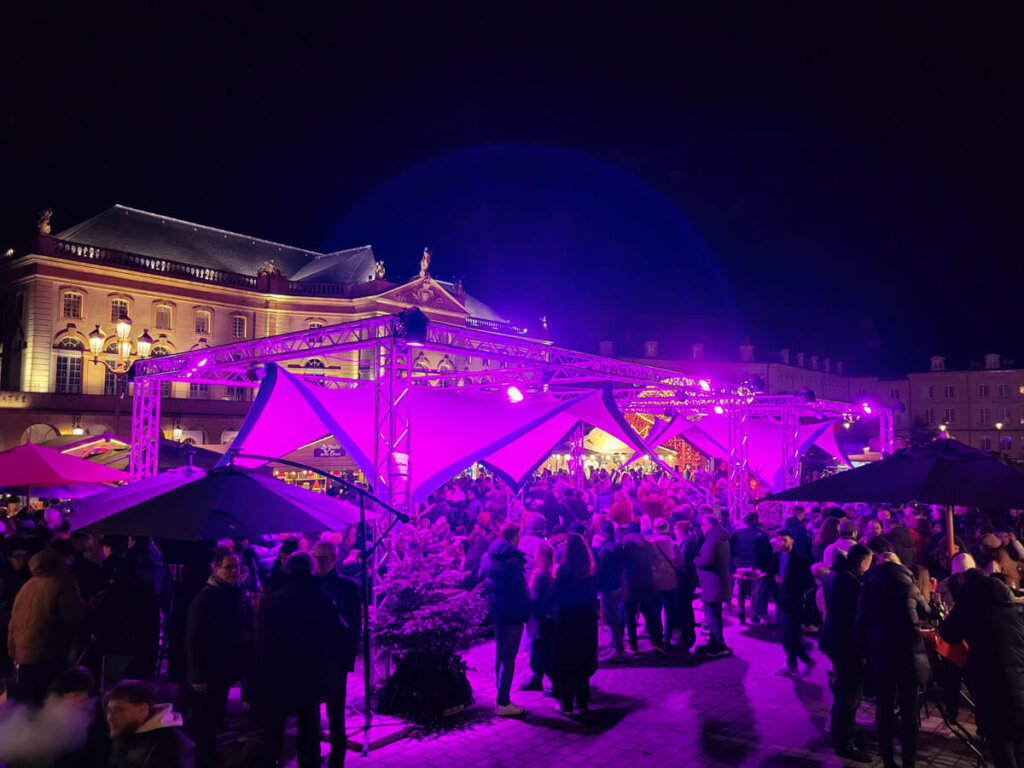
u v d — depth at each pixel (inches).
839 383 3265.3
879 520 461.7
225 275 1715.1
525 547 389.1
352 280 1978.3
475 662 369.4
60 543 311.6
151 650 266.2
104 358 1510.8
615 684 331.3
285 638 211.9
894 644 234.1
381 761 249.4
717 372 2780.5
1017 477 260.8
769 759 249.0
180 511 225.9
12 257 1534.2
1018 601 282.2
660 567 376.8
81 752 144.9
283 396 466.9
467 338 488.1
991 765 243.0
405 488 384.5
